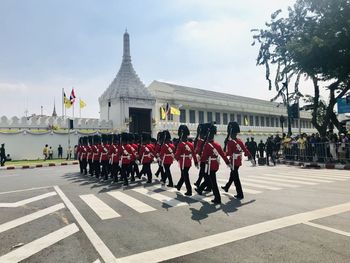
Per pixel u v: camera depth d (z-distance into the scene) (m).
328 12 22.00
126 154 12.64
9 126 32.66
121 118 41.06
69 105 36.94
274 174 14.73
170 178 11.70
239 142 9.04
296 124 76.69
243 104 62.75
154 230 5.96
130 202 8.75
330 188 10.05
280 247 4.79
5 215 7.65
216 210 7.42
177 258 4.52
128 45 44.84
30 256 4.84
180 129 10.13
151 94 44.59
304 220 6.21
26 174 18.44
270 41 26.33
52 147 35.09
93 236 5.72
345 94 27.02
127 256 4.69
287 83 26.61
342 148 18.72
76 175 17.17
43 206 8.60
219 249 4.81
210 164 8.36
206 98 55.44
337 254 4.46
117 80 43.38
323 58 22.36
